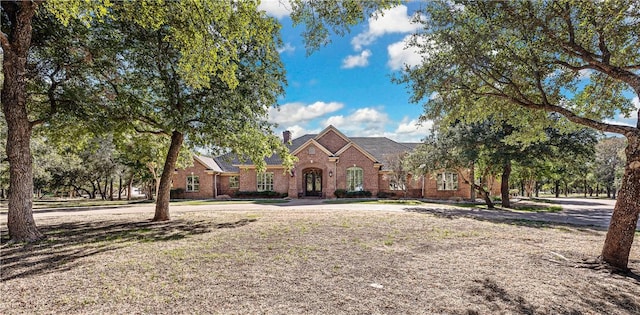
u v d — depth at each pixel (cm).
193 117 1205
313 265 634
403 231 1038
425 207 2031
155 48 1101
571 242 894
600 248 812
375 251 758
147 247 799
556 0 742
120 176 3631
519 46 860
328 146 3231
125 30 1090
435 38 843
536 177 3025
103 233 1033
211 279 547
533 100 973
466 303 455
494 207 2142
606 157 4844
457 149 1969
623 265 637
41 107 1104
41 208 2178
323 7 653
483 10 797
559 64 877
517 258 706
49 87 1098
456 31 828
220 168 3506
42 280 540
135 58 1107
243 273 581
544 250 784
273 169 3288
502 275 584
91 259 680
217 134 1186
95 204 2714
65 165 3291
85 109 1114
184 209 1967
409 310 429
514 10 767
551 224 1281
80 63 1041
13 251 763
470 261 678
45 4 838
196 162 3312
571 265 657
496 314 423
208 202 2730
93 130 1177
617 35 766
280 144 1515
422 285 526
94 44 1026
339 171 3127
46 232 1063
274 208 1973
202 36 751
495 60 854
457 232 1033
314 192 3288
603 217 1617
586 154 1906
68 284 521
